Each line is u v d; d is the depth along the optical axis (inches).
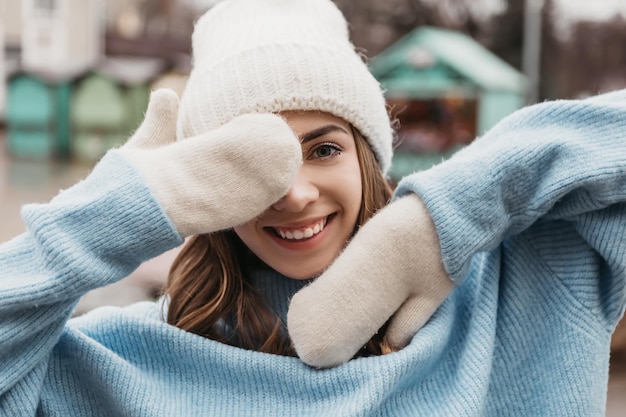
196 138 40.2
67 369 44.2
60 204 39.6
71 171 402.6
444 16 593.6
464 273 42.8
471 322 45.3
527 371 45.1
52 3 564.4
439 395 44.0
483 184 41.5
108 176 39.9
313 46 44.1
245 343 47.2
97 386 43.6
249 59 43.5
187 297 48.9
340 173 44.3
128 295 151.2
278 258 45.2
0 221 267.3
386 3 589.0
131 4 636.1
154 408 42.4
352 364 42.4
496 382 45.3
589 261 43.9
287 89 42.9
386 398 42.9
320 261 45.3
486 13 597.9
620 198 40.6
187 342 44.5
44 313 39.6
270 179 38.7
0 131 527.2
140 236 38.3
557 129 42.9
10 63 559.2
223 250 48.2
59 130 454.0
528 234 46.5
